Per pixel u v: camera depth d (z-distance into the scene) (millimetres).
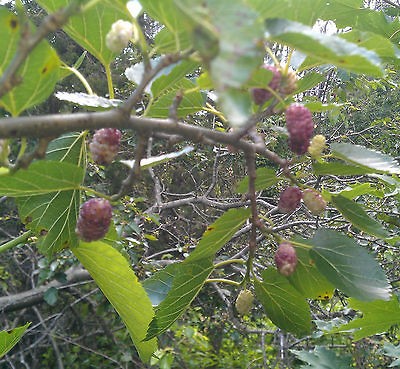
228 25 103
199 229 1034
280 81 191
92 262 259
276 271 240
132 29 171
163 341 944
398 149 1123
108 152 203
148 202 1060
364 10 353
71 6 125
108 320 1104
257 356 1005
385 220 501
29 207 251
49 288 780
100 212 193
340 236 217
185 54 151
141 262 713
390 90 1269
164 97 227
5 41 147
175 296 240
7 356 941
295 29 143
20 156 161
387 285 204
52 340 965
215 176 721
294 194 221
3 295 1086
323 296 238
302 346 805
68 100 208
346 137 916
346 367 362
